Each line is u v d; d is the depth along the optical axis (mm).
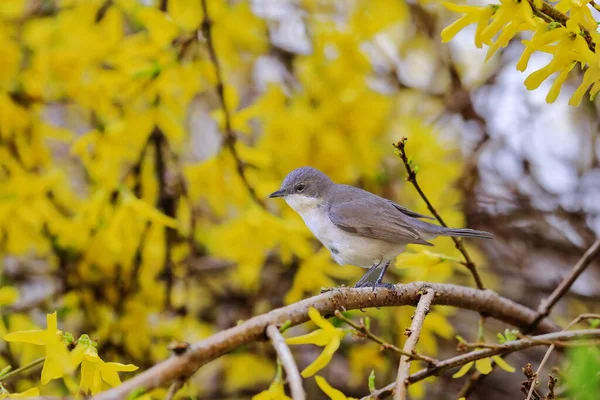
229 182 10164
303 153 10758
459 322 14109
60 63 10102
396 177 11750
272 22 12031
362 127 10648
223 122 10109
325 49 10703
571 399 6062
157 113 10117
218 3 10414
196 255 11961
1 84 10117
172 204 11188
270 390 5113
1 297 9984
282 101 10609
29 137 10344
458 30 5758
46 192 10438
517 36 13539
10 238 10227
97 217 10273
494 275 13352
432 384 13219
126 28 12086
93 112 11102
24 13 10719
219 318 12867
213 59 9859
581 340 6770
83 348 5668
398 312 10578
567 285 8570
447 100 13578
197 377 13273
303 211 10156
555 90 5859
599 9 5715
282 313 5707
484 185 13664
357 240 9680
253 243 9805
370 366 10961
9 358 10758
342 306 6441
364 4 10859
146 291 11359
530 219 13617
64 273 11109
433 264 7863
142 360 11203
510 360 13258
